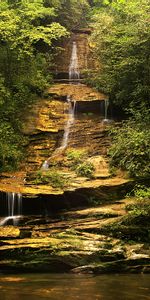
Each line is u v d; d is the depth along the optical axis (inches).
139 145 587.2
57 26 775.7
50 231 478.0
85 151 674.8
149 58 663.8
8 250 415.8
